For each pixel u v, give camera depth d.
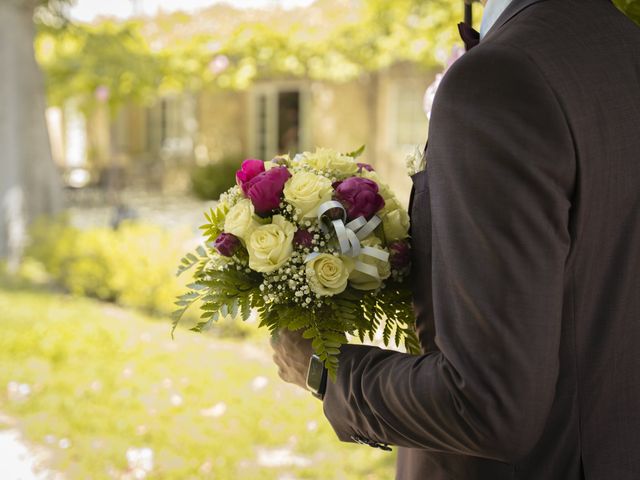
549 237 0.83
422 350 1.11
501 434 0.83
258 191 1.18
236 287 1.17
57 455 3.46
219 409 3.92
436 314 0.89
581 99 0.87
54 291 7.70
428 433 0.90
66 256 7.72
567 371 0.92
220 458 3.35
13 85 8.91
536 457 0.95
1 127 8.97
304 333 1.08
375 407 0.96
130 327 5.75
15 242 8.96
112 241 7.53
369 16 12.33
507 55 0.87
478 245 0.84
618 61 0.93
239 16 16.66
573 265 0.89
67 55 13.70
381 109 15.88
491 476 0.98
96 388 4.27
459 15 8.55
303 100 16.97
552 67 0.87
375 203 1.16
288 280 1.13
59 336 5.21
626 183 0.90
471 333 0.84
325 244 1.16
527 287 0.82
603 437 0.94
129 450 3.41
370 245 1.16
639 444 0.95
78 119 21.53
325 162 1.29
